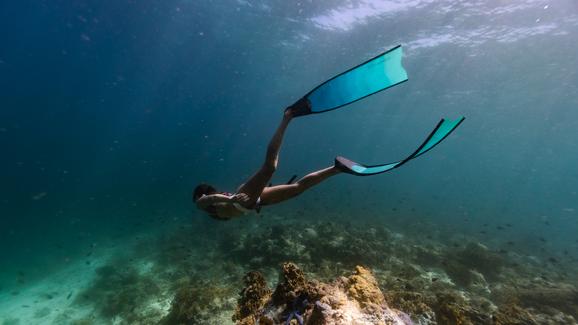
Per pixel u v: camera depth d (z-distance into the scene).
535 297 9.39
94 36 28.19
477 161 154.25
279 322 2.96
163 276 12.60
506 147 81.38
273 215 22.84
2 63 37.44
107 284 12.69
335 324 2.37
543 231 29.14
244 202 2.16
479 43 20.20
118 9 22.00
